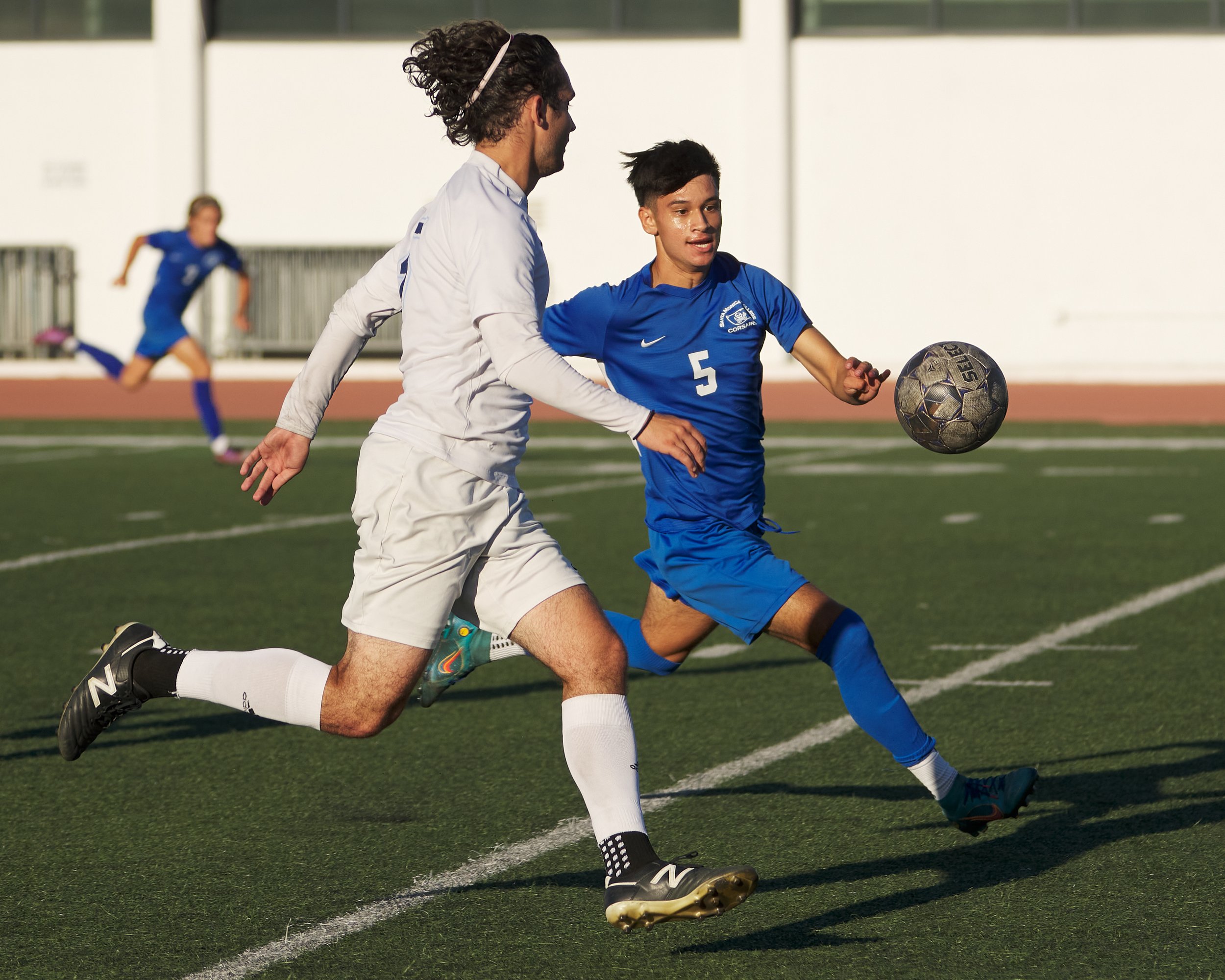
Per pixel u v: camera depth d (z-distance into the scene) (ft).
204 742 71.77
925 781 54.19
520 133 46.68
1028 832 57.72
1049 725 73.31
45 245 334.03
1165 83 311.27
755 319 58.34
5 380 328.29
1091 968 44.60
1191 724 73.10
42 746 71.10
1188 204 312.71
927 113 317.22
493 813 60.59
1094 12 312.91
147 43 328.90
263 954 46.16
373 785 64.69
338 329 50.52
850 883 52.42
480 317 44.24
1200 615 99.40
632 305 58.59
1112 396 288.30
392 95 328.90
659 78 322.14
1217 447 213.25
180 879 53.16
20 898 51.29
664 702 79.36
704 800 62.34
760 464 59.72
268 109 330.34
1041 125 314.76
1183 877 52.39
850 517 148.15
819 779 65.00
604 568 119.85
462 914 49.57
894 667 85.87
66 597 108.47
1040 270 317.22
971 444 55.42
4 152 333.62
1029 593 108.06
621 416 43.86
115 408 282.97
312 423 51.60
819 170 320.91
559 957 45.85
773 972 44.60
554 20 325.01
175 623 99.04
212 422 193.06
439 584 46.26
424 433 46.01
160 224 331.16
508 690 82.48
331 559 125.90
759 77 316.81
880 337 321.93
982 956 45.70
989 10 315.17
